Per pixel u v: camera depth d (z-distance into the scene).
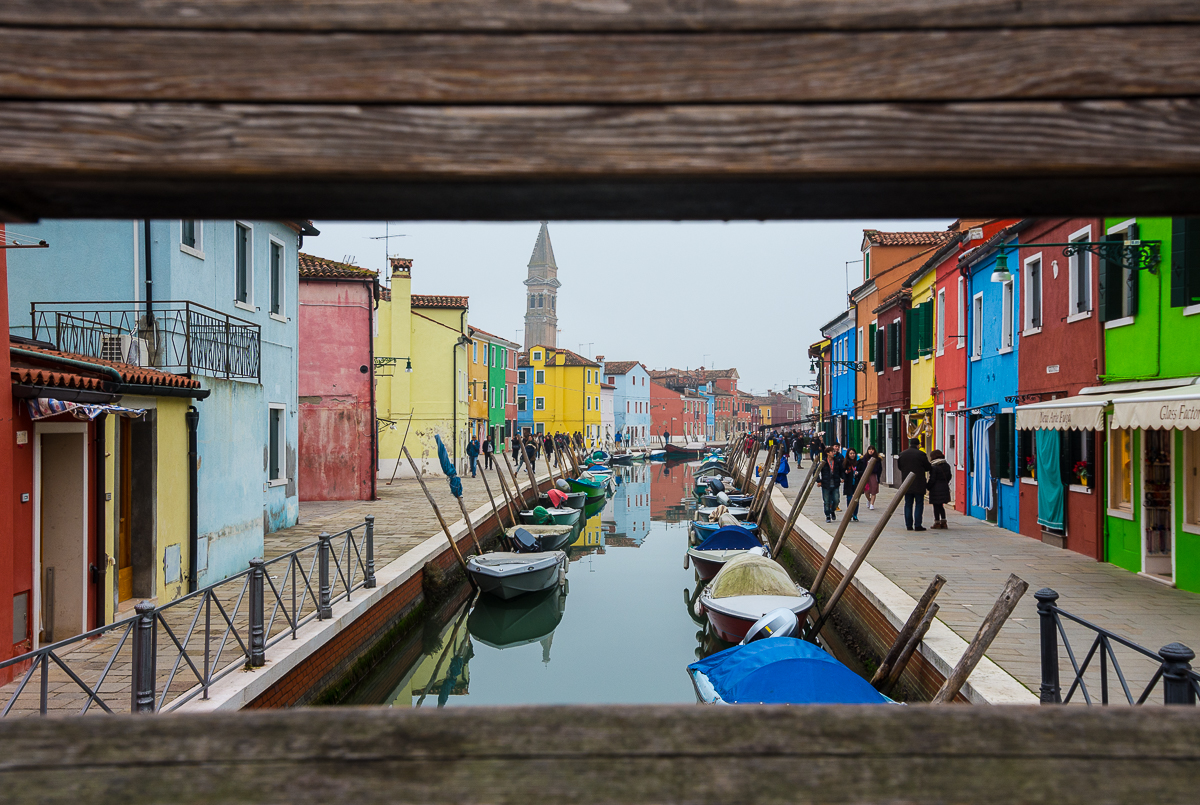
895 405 26.05
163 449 9.84
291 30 1.01
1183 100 0.99
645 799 1.08
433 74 1.02
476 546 15.98
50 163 1.00
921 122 1.01
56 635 8.13
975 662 5.60
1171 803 1.07
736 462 45.91
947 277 20.53
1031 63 1.00
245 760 1.09
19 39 1.00
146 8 1.00
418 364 35.44
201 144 1.01
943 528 15.93
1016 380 15.62
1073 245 10.48
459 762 1.09
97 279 12.62
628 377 85.25
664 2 1.02
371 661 10.20
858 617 10.46
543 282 135.12
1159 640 7.34
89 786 1.08
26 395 7.20
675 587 18.30
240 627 8.65
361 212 1.17
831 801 1.08
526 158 1.02
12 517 7.03
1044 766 1.09
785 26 1.02
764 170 1.02
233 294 15.37
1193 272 9.74
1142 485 10.62
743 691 6.44
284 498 17.58
